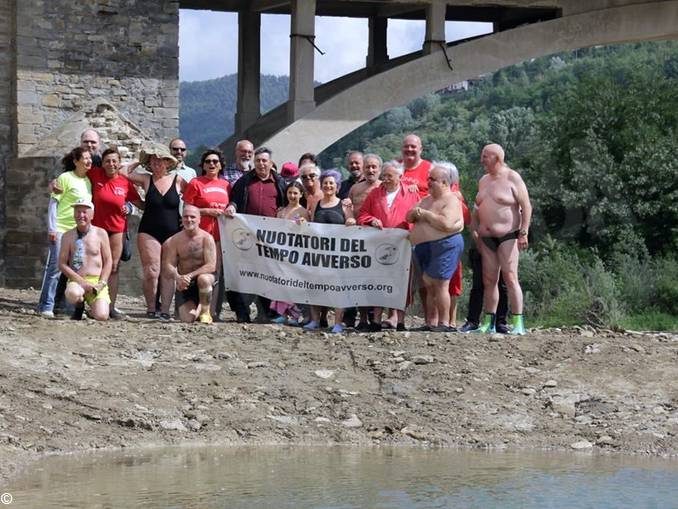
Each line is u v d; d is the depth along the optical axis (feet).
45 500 23.65
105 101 70.49
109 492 24.40
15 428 28.66
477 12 92.89
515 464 28.02
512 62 82.07
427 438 30.32
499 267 38.73
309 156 42.75
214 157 40.40
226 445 29.22
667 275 98.68
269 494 24.57
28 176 67.51
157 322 38.99
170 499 24.02
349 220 39.75
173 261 40.06
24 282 67.21
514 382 34.27
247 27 87.97
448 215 38.40
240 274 40.37
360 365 35.09
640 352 36.73
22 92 71.31
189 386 32.60
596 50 257.75
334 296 39.81
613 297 93.56
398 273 39.58
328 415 31.58
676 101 120.98
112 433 29.30
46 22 71.92
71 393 31.07
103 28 73.31
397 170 39.65
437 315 39.55
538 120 132.98
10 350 33.94
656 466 28.17
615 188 112.78
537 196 117.60
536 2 82.79
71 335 36.22
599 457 29.09
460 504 24.13
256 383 33.24
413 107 251.19
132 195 41.73
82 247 39.01
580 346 37.14
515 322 38.75
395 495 24.77
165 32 74.69
